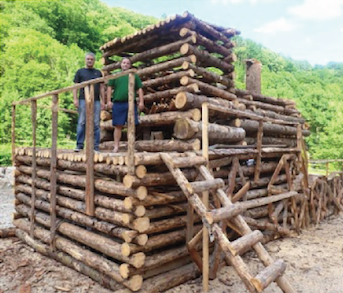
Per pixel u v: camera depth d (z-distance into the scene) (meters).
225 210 4.17
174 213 4.89
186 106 5.94
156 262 4.52
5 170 13.62
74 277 5.04
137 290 4.34
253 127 8.00
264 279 3.59
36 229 6.30
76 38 33.00
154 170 4.73
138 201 4.30
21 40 24.91
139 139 7.45
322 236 7.54
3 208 9.91
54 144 5.66
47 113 19.88
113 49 8.19
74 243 5.43
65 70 24.83
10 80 22.05
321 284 4.90
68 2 35.19
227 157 5.85
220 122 7.01
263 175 7.56
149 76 7.65
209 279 4.93
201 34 7.38
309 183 8.84
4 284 4.71
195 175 5.10
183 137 5.62
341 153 24.64
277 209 7.12
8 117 19.94
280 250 6.45
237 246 3.82
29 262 5.61
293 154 7.78
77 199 5.46
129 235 4.26
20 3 32.28
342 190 10.87
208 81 7.68
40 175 6.35
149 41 7.42
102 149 7.57
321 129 34.53
